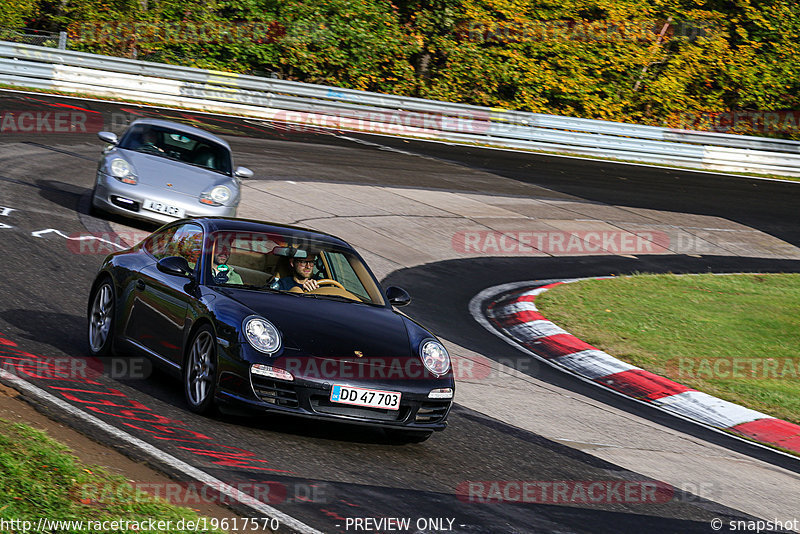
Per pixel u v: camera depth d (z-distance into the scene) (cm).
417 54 10319
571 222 5675
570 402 2462
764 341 3562
